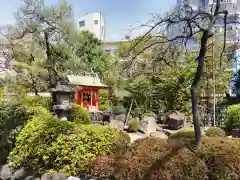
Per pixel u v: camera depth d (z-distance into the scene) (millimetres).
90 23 24281
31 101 9242
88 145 4863
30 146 5418
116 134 5211
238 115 9328
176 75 12797
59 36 12969
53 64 12711
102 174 4336
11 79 12109
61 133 5102
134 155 4453
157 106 13359
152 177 4047
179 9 4992
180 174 4086
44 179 4668
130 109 12477
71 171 4699
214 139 5020
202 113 11625
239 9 5348
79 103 11086
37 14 12461
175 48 5520
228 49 6660
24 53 12562
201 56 4609
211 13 4789
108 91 13969
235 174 4176
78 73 13492
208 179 4207
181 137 5809
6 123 7051
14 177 5445
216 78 12148
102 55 15961
